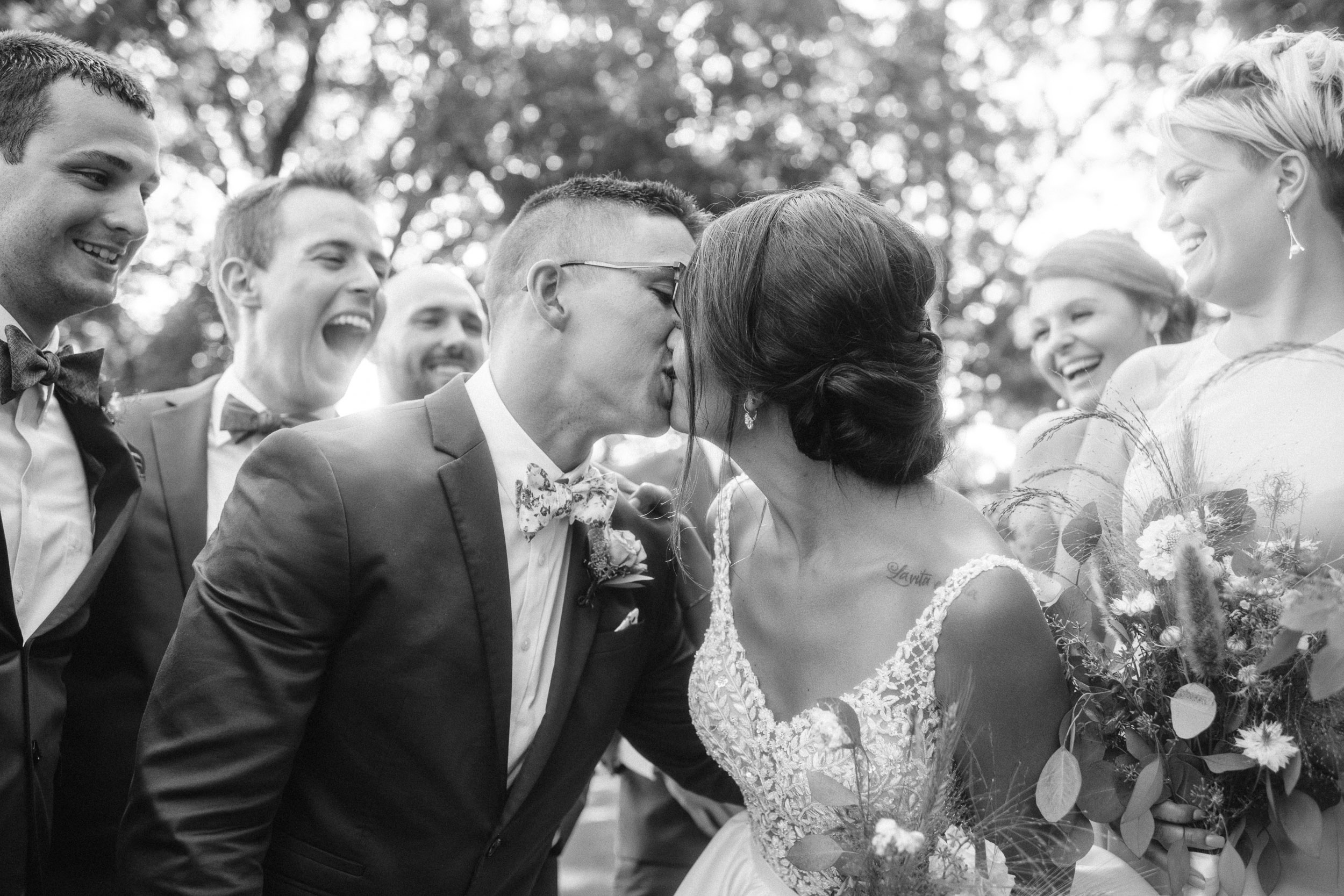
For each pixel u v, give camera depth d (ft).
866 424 6.57
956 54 52.95
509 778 7.66
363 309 11.35
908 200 50.85
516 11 44.80
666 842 12.03
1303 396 7.01
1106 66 50.49
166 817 6.72
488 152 43.60
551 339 7.58
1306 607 5.66
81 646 8.86
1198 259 7.41
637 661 8.14
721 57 46.98
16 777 7.50
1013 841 6.20
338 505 7.16
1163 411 7.93
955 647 6.30
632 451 20.54
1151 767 6.15
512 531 7.72
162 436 10.13
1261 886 6.34
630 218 7.62
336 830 7.28
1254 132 6.97
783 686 7.04
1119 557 6.70
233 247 11.31
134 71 8.48
